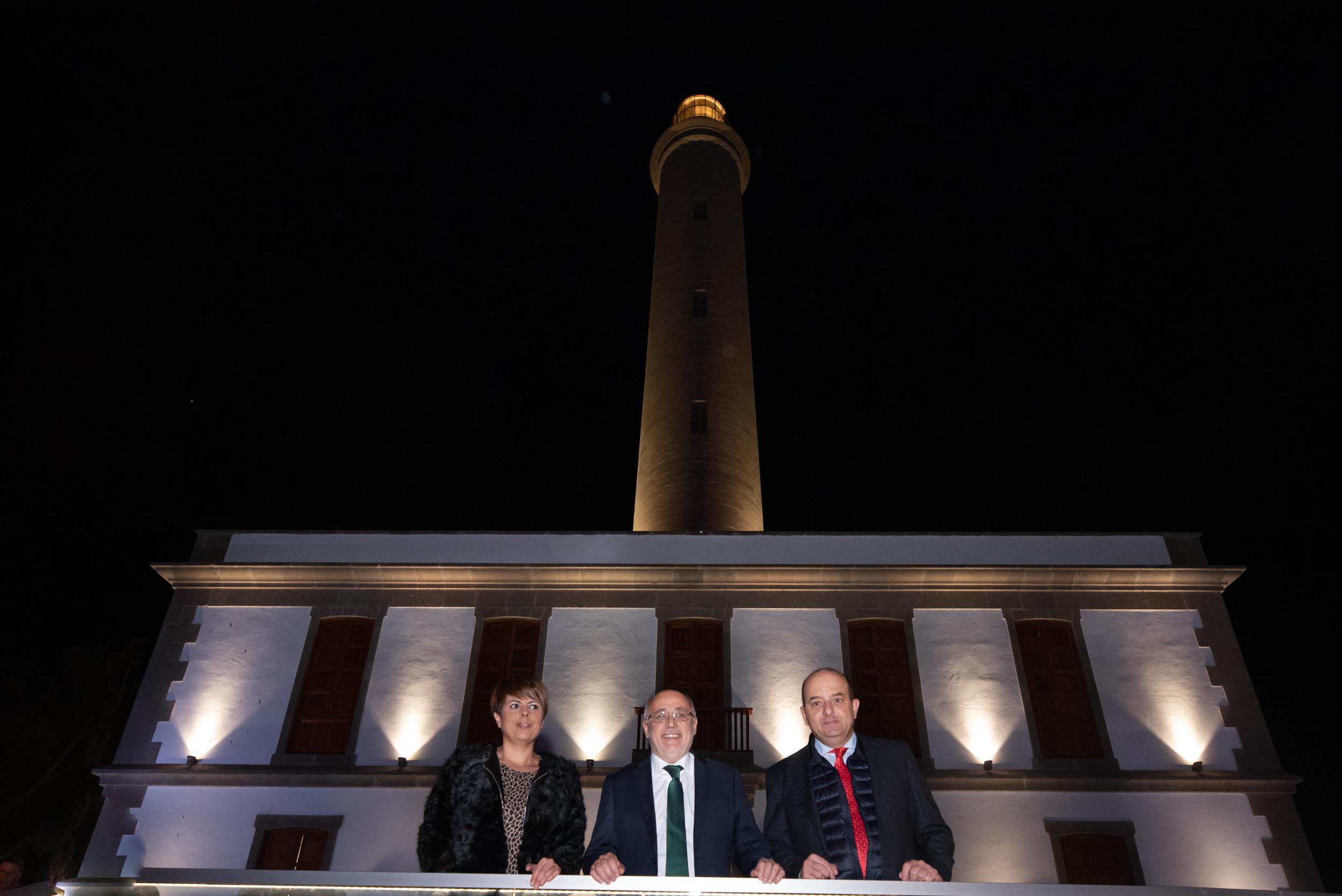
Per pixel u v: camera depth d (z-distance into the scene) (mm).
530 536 15883
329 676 14594
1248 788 13242
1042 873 12711
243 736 14055
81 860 19719
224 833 13258
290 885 3785
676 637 14805
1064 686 14281
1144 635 14594
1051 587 15008
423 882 3795
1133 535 15664
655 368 22531
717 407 21359
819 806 5262
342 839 13156
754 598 15016
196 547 15891
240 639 14852
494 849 4828
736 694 14156
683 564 15227
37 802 20547
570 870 4855
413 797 13438
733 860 5215
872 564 15438
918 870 4492
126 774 13672
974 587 15016
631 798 5168
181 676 14531
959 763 13602
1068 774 13312
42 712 21766
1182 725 13844
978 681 14234
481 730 14023
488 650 14750
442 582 15219
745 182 28625
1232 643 14414
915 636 14648
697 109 28906
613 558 15609
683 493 20000
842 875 5004
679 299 23484
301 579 15297
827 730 5379
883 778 5340
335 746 14008
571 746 13781
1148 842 12906
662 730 5215
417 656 14625
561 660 14508
